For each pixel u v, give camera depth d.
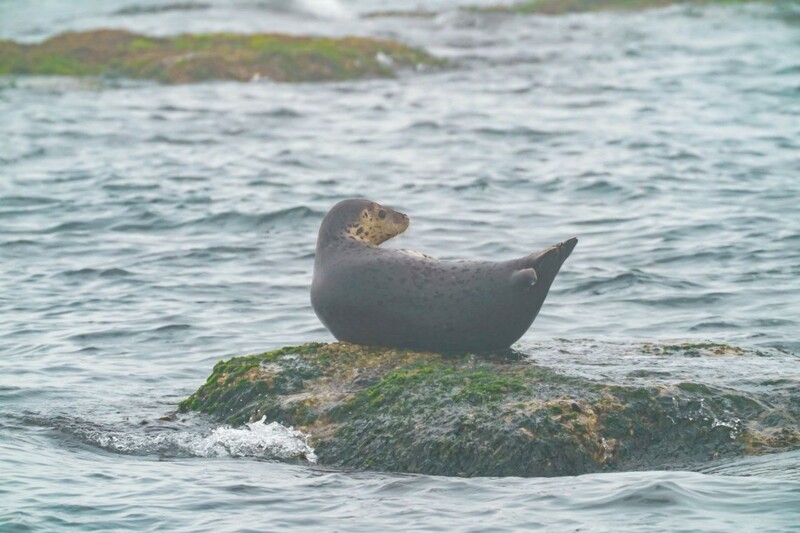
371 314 39.56
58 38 146.38
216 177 85.38
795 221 68.62
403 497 31.50
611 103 115.50
